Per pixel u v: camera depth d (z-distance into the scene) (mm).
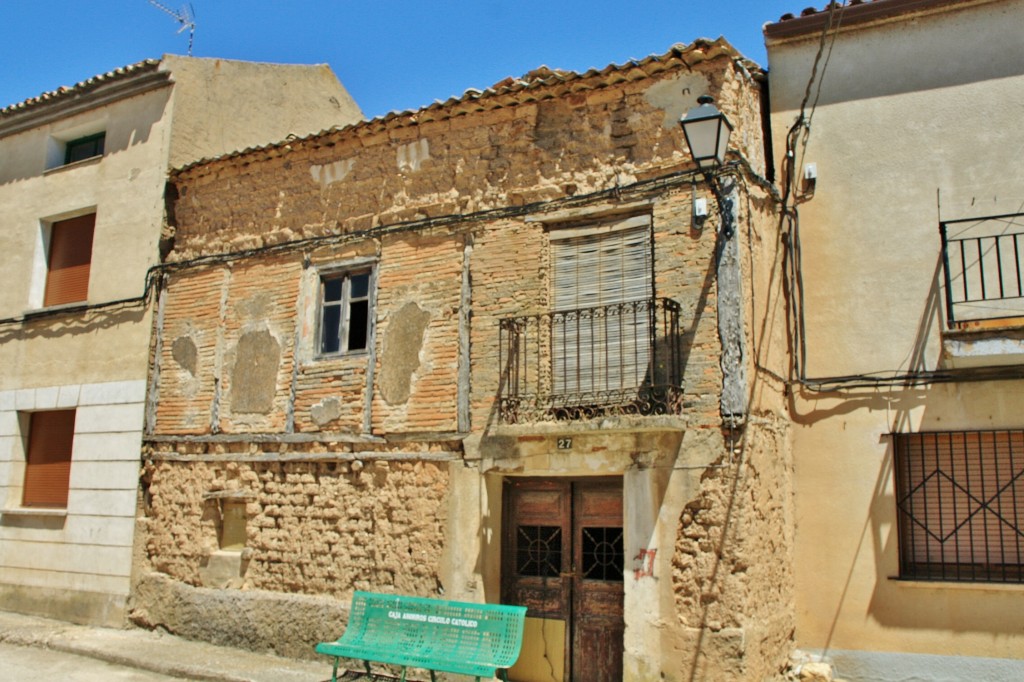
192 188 11969
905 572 8500
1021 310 8359
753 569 7797
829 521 8773
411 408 9594
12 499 12422
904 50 9211
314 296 10609
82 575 11555
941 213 8805
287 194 11086
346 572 9664
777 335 8961
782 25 9578
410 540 9328
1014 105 8703
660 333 8320
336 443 9992
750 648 7602
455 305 9547
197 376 11227
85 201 12797
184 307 11547
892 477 8578
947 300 8180
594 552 8719
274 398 10555
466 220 9633
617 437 8352
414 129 10203
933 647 8211
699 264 8312
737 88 8781
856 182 9156
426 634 8250
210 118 12812
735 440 7871
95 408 11938
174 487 11094
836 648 8555
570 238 9102
